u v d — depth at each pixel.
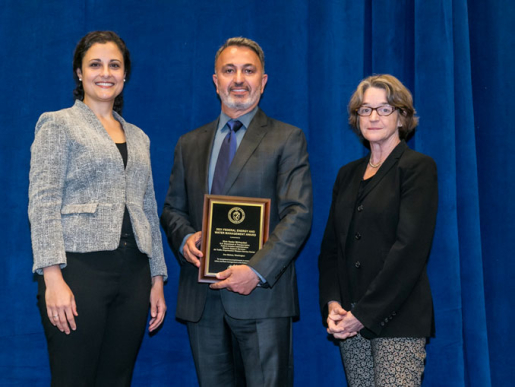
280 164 2.32
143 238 2.12
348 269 2.16
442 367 2.75
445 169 2.79
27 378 2.88
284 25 2.95
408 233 1.98
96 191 2.05
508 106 2.93
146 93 2.98
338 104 2.91
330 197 2.90
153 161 2.96
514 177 2.89
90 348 1.96
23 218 2.91
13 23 2.97
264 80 2.56
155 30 2.99
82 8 2.97
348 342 2.21
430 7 2.87
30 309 2.89
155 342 2.94
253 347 2.23
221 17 2.98
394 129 2.17
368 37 3.00
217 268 2.18
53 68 2.95
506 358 2.86
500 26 2.96
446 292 2.76
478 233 2.82
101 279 1.99
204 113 2.96
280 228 2.19
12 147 2.94
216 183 2.33
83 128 2.10
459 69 2.89
